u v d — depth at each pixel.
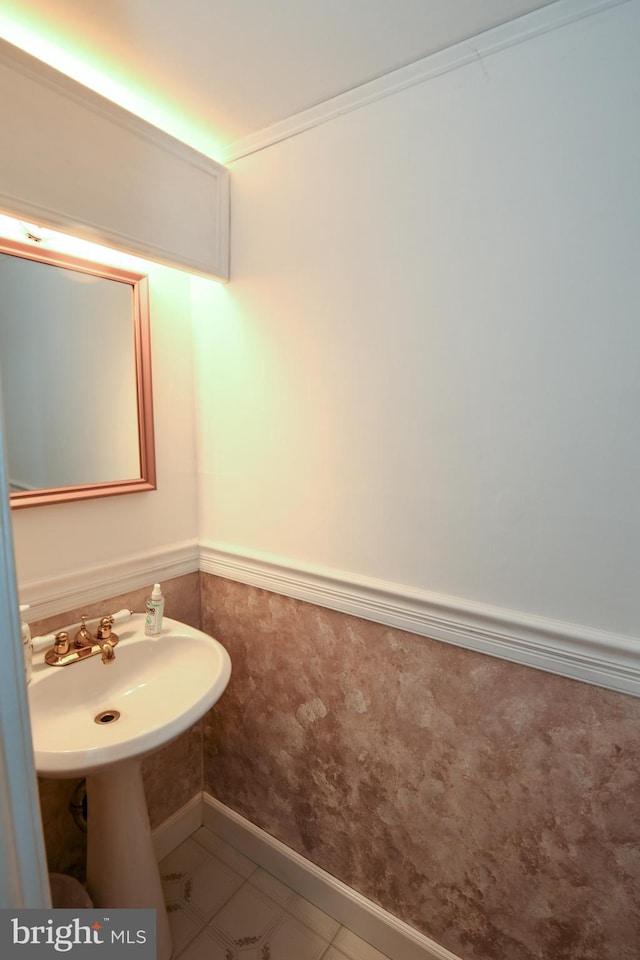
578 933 1.01
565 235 0.89
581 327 0.89
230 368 1.43
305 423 1.28
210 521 1.55
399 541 1.16
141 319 1.33
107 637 1.23
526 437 0.97
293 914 1.39
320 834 1.39
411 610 1.14
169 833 1.57
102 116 1.03
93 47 0.96
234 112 1.18
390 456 1.14
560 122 0.87
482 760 1.09
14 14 0.88
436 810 1.17
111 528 1.33
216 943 1.31
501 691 1.05
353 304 1.16
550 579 0.97
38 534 1.17
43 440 1.16
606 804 0.95
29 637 1.06
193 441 1.55
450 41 0.94
